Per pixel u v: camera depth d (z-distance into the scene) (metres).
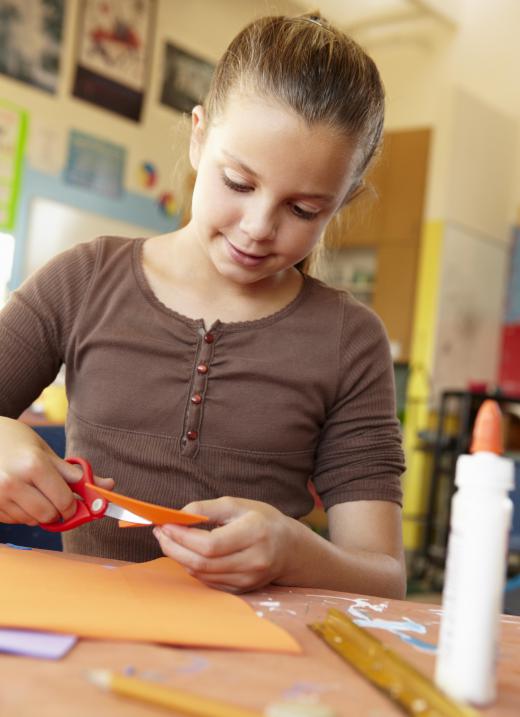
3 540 1.09
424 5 5.55
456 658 0.47
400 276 5.38
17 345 1.03
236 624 0.56
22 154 4.47
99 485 0.77
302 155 0.83
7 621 0.51
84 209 4.77
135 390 1.01
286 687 0.45
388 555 0.94
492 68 5.78
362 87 0.88
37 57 4.50
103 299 1.05
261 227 0.86
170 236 1.11
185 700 0.40
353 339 1.08
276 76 0.84
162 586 0.67
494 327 5.67
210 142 0.90
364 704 0.44
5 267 4.44
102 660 0.47
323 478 1.05
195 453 1.00
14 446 0.78
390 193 5.45
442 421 4.32
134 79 4.95
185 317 1.03
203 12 5.28
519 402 4.23
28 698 0.41
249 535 0.69
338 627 0.57
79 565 0.71
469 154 5.43
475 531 0.47
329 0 5.57
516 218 5.76
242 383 1.02
